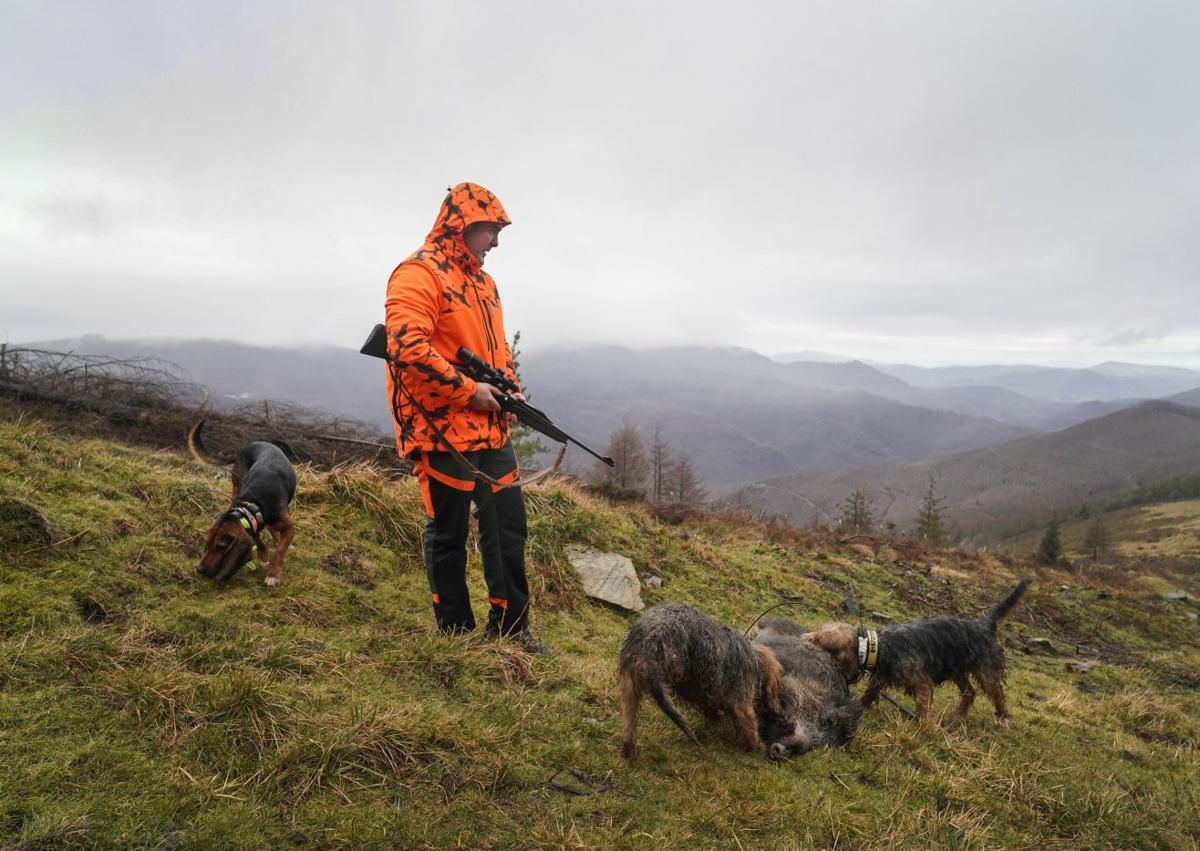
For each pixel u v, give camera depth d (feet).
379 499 20.67
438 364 12.23
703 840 9.87
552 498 26.22
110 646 10.90
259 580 15.23
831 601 28.60
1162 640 36.73
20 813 7.57
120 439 30.42
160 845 7.65
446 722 10.97
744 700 12.88
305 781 9.16
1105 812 13.28
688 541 29.81
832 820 11.00
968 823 11.76
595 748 11.72
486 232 13.69
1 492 14.35
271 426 35.22
